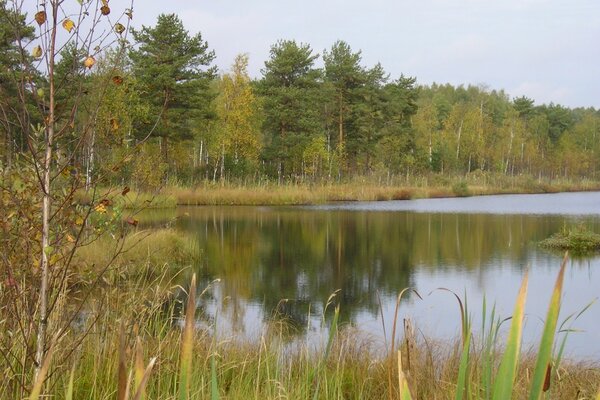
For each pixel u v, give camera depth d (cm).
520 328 100
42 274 271
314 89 4456
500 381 99
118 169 292
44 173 273
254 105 4316
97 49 273
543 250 1809
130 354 326
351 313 977
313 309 1005
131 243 1130
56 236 280
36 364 268
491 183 6138
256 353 512
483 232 2262
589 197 5034
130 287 459
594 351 781
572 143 8250
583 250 1794
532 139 7831
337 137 5078
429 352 441
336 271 1420
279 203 3759
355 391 463
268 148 4419
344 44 4925
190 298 107
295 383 440
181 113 3412
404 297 1123
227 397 386
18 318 277
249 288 1180
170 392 370
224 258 1561
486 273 1407
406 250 1800
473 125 6931
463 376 117
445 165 6594
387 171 5131
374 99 4969
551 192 6269
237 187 3956
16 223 278
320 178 4528
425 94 10094
